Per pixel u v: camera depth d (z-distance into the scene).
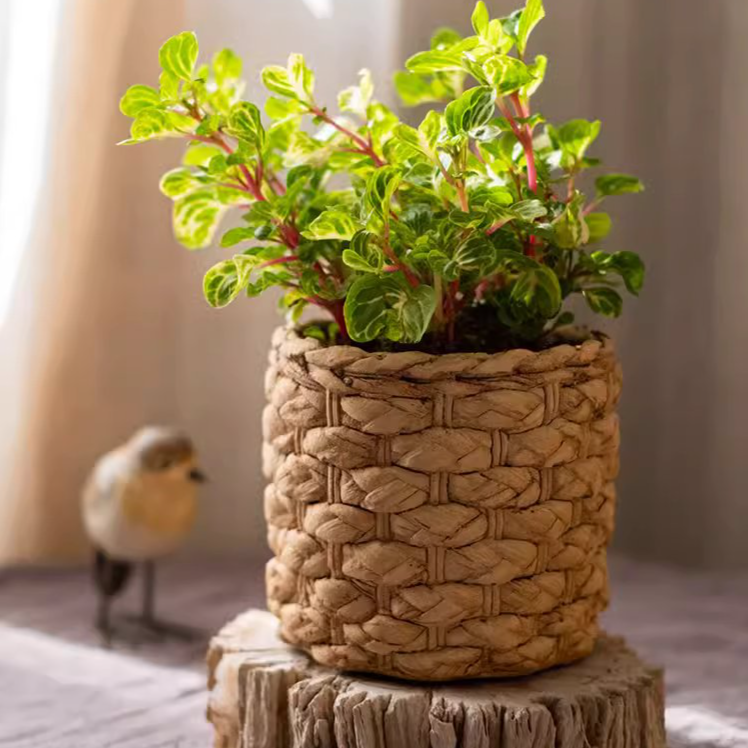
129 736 1.26
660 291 1.82
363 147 1.02
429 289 0.91
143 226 1.78
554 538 0.94
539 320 1.00
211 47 1.72
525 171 1.02
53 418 1.82
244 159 0.97
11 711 1.33
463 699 0.93
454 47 0.91
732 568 1.89
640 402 1.86
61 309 1.78
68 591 1.77
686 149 1.78
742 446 1.86
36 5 1.71
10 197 1.75
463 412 0.91
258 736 0.99
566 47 1.73
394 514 0.92
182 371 1.83
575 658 1.00
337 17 1.72
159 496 1.51
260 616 1.14
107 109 1.73
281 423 0.98
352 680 0.97
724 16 1.75
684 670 1.45
